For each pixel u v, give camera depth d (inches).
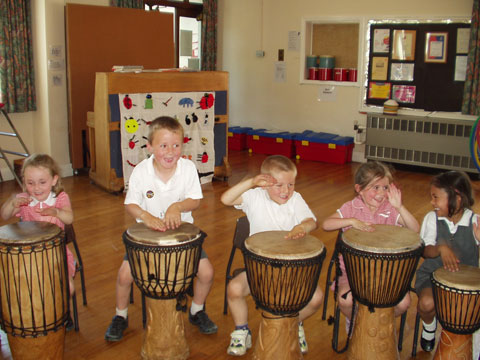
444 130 236.4
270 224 89.8
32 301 77.0
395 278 77.5
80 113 219.5
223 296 112.4
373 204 90.9
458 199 86.5
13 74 205.2
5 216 89.0
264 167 86.9
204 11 280.5
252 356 84.4
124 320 95.8
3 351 89.2
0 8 196.4
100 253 136.3
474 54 224.4
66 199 94.6
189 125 201.0
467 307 74.4
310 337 96.6
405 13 244.1
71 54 212.1
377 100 259.0
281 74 288.8
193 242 79.7
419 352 91.8
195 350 91.0
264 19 288.2
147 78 188.1
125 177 191.9
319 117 280.4
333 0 263.0
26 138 219.9
